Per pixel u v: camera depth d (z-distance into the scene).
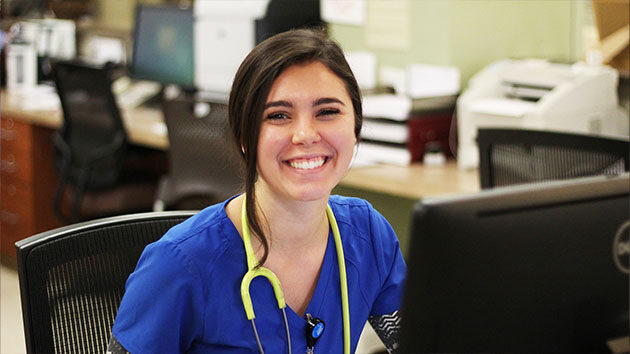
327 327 1.30
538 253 0.88
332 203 1.36
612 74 3.06
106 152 3.85
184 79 4.40
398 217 3.49
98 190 3.93
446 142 3.39
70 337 1.50
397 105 3.28
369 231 1.36
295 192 1.17
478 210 0.84
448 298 0.84
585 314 0.91
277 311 1.24
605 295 0.92
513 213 0.86
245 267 1.22
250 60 1.18
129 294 1.22
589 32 3.49
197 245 1.22
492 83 3.21
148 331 1.20
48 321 1.48
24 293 1.46
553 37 3.60
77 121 3.93
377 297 1.39
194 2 4.58
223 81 4.16
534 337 0.89
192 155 3.22
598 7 3.11
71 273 1.51
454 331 0.85
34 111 4.34
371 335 2.94
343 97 1.19
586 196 0.90
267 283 1.23
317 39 1.19
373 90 3.53
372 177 3.06
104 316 1.54
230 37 4.09
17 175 4.43
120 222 1.56
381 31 3.64
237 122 1.20
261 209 1.22
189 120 3.18
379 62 3.68
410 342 0.86
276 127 1.16
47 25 5.14
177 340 1.21
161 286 1.20
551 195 0.88
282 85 1.15
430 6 3.44
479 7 3.44
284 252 1.25
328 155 1.18
